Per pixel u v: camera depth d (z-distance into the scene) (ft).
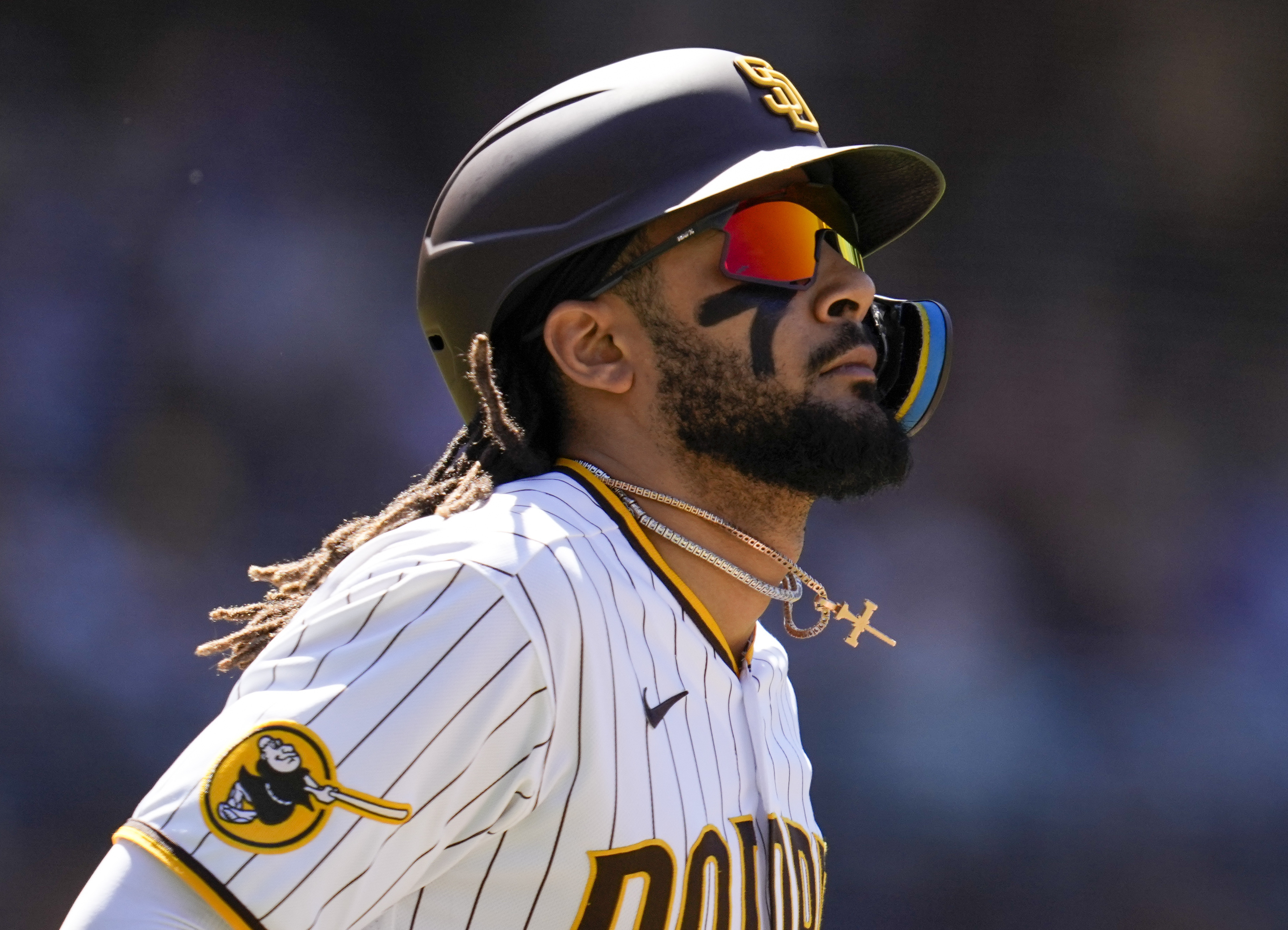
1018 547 143.64
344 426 135.44
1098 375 156.46
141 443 128.98
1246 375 159.84
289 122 147.02
